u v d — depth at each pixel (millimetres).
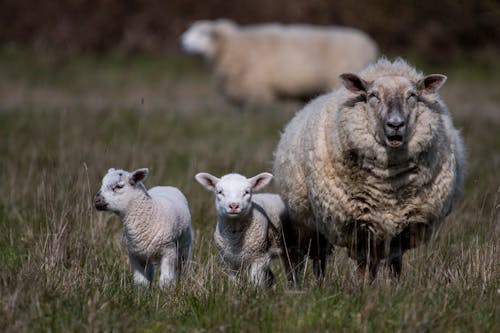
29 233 18766
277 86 48594
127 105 46188
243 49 48781
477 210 18750
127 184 16406
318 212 16453
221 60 49375
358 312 13289
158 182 24406
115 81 63250
